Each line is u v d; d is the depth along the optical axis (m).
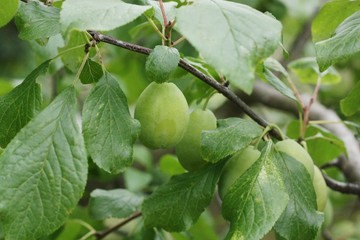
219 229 1.40
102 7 0.52
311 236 0.59
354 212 1.46
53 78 0.98
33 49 0.77
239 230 0.55
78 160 0.53
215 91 0.65
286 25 1.30
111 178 0.95
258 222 0.55
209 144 0.60
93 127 0.55
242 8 0.51
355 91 0.68
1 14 0.58
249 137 0.60
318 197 0.64
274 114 1.30
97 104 0.55
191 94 0.72
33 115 0.58
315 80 0.85
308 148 0.79
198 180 0.63
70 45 0.66
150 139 0.60
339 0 0.66
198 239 0.83
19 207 0.52
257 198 0.56
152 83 0.60
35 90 0.58
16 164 0.53
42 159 0.53
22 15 0.60
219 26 0.50
